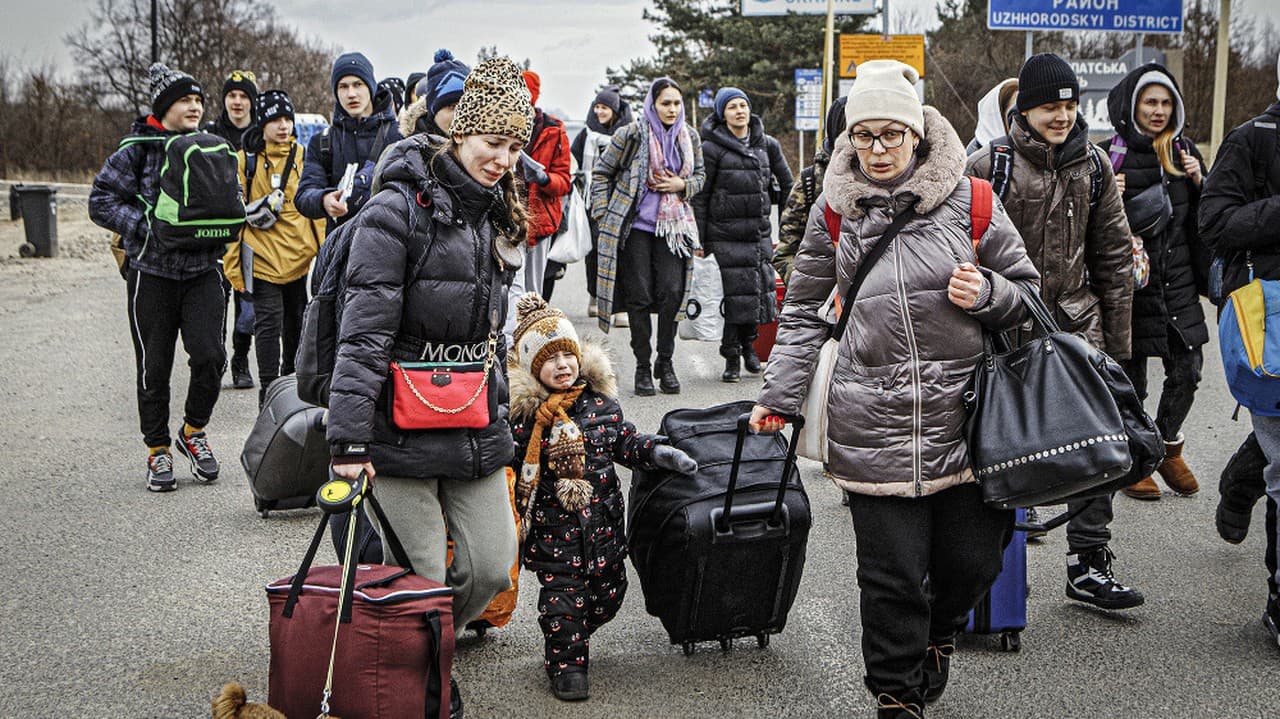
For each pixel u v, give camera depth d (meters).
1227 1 17.58
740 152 9.70
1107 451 3.42
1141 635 4.87
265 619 5.02
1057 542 6.10
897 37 22.62
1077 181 4.66
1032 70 4.61
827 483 7.26
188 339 6.81
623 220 9.31
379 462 3.71
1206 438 8.12
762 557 4.36
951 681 4.45
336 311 3.79
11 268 19.09
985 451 3.55
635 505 4.49
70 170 36.34
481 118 3.65
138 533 6.15
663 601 4.45
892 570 3.71
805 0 25.50
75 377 10.43
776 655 4.67
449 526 3.92
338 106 7.45
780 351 3.89
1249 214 4.67
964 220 3.72
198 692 4.33
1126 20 19.53
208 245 6.64
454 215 3.70
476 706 4.23
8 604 5.16
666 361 9.69
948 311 3.65
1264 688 4.35
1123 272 4.77
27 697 4.27
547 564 4.31
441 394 3.70
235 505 6.66
